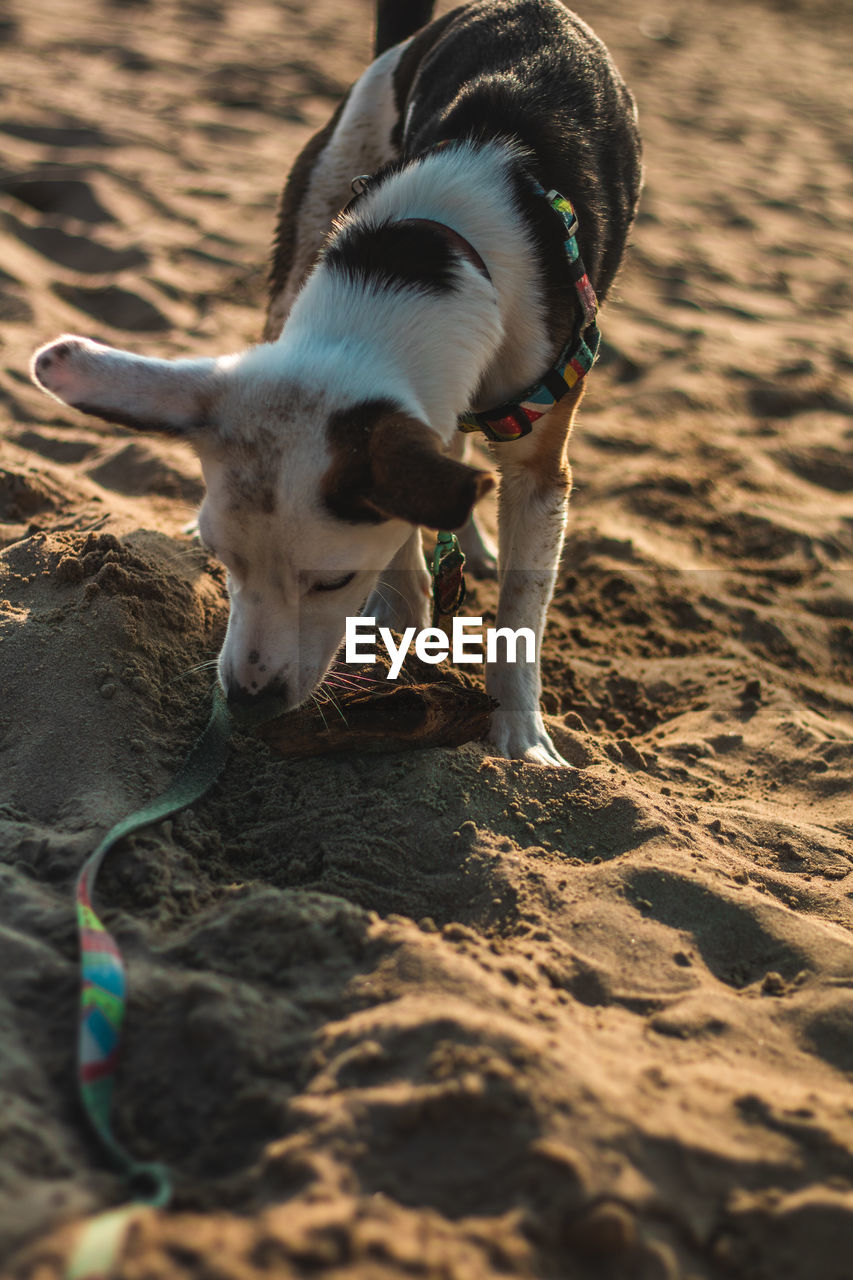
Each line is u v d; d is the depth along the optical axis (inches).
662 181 113.4
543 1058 21.4
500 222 32.8
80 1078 20.9
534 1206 19.2
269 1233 17.7
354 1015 22.9
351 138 44.5
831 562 53.9
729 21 209.3
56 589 34.8
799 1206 20.0
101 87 113.1
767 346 77.8
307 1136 20.0
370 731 31.6
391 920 25.8
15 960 23.3
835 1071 23.9
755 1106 21.9
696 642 46.0
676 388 69.2
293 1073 21.7
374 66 45.1
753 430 66.6
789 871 31.4
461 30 40.2
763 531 55.2
